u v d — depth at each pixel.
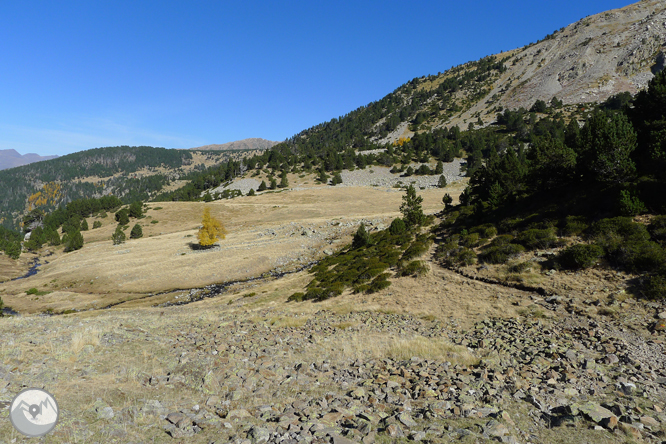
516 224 26.83
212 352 11.76
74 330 13.39
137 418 5.93
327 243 60.78
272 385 8.58
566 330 13.16
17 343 10.59
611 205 20.88
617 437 5.53
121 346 11.56
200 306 32.59
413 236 39.91
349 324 18.59
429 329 16.33
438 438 5.52
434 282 23.94
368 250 40.22
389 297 23.42
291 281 37.50
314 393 7.96
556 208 25.11
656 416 6.23
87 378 7.98
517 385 7.98
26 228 123.50
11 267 69.00
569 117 163.25
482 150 154.75
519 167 39.81
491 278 21.38
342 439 5.29
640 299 13.88
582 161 25.91
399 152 181.00
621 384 7.86
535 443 5.46
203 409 6.74
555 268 19.19
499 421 6.15
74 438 4.99
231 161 190.88
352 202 105.19
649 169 21.19
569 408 6.49
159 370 9.27
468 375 9.12
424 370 9.62
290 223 79.44
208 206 111.31
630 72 186.38
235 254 56.75
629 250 16.52
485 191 42.72
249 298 32.91
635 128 25.91
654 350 10.27
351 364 10.81
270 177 158.88
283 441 5.31
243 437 5.52
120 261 57.81
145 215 106.00
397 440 5.46
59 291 45.97
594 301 14.98
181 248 65.00
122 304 39.41
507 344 12.30
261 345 13.42
